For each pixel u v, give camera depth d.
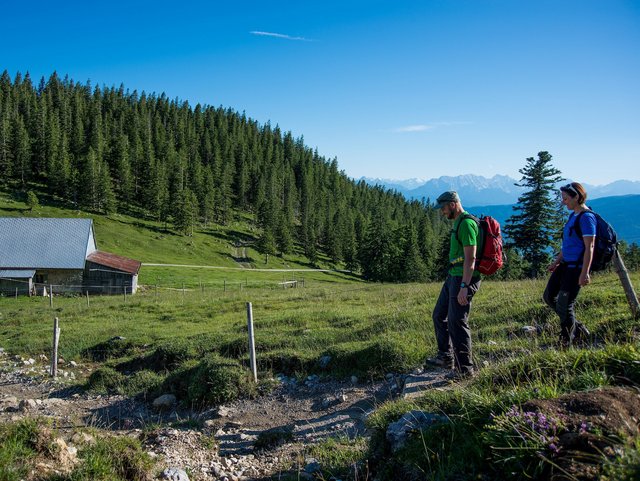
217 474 5.15
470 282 5.39
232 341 11.40
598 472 2.67
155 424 7.26
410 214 177.75
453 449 3.57
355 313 14.73
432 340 8.63
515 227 45.06
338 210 157.38
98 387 10.07
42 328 19.62
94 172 113.06
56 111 155.50
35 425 4.73
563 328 6.20
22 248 55.41
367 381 7.88
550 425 3.16
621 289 9.70
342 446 5.16
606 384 3.99
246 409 7.59
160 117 198.75
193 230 121.88
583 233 5.65
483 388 4.79
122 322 19.50
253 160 182.12
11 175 115.75
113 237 98.25
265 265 108.62
